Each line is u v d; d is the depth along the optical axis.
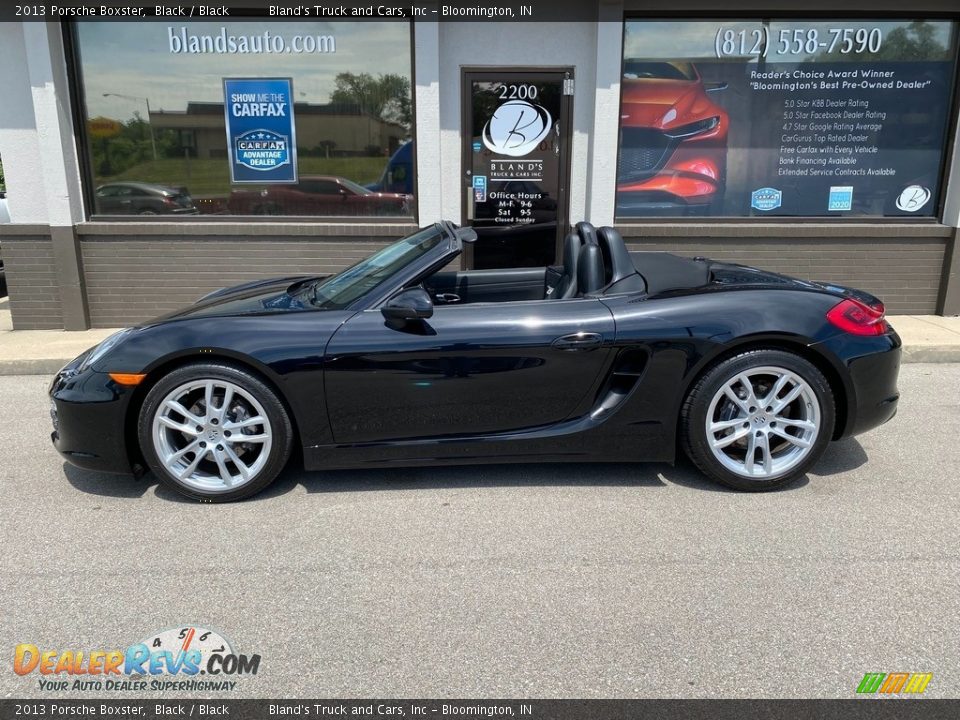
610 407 3.45
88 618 2.58
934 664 2.30
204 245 6.91
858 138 7.02
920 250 7.02
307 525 3.24
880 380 3.51
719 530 3.16
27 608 2.64
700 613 2.57
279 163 6.98
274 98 6.85
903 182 7.12
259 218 7.00
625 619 2.54
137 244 6.88
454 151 6.90
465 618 2.55
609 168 6.81
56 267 6.87
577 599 2.65
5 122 6.63
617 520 3.26
